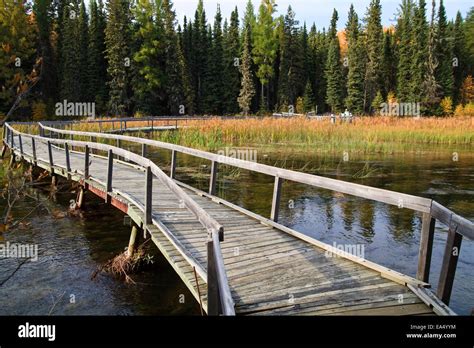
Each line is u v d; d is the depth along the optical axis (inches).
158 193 352.2
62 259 284.2
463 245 299.1
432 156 745.6
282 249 222.5
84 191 407.5
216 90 2133.4
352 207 409.4
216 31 2140.7
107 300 225.6
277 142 899.4
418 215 381.1
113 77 1779.0
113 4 1704.0
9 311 210.5
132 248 275.3
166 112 1966.0
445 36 1995.6
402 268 259.1
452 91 2062.0
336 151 796.6
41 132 786.2
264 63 2266.2
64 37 1758.1
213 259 137.8
